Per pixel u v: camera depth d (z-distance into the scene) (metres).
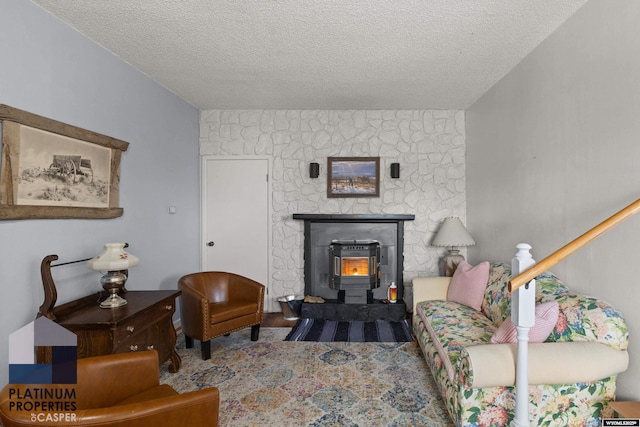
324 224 4.32
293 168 4.43
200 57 2.90
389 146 4.39
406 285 4.38
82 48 2.49
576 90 2.22
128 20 2.32
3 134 1.89
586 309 1.84
